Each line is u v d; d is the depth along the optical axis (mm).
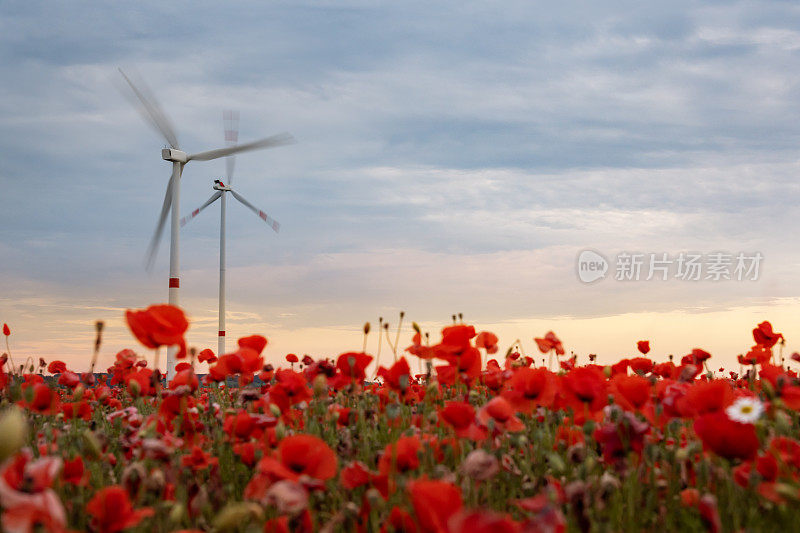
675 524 3137
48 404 4527
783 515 2879
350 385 4520
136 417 4113
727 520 3000
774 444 3127
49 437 4148
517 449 3725
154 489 2764
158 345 3088
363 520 2879
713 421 2891
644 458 3307
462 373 4473
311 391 4191
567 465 3646
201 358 5902
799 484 2822
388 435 4430
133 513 2418
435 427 4238
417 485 1945
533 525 1590
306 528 2594
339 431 4129
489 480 3121
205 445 4266
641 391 3643
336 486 3309
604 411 3830
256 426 3693
